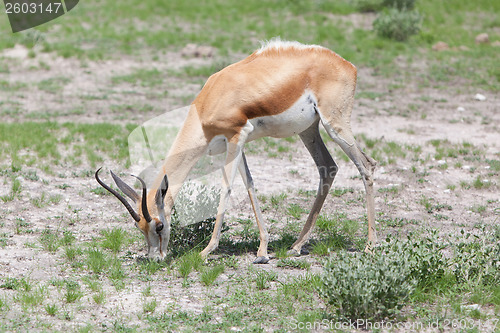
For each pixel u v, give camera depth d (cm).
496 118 3741
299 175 2638
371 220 1764
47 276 1570
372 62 5156
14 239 1830
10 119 3534
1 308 1355
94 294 1462
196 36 6006
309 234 1814
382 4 7181
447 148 3059
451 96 4288
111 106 3850
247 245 1839
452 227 2031
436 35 6241
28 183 2384
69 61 5128
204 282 1553
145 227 1580
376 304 1339
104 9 7200
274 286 1545
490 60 5356
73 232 1925
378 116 3769
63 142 3011
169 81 4631
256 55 1702
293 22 6638
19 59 5156
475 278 1541
